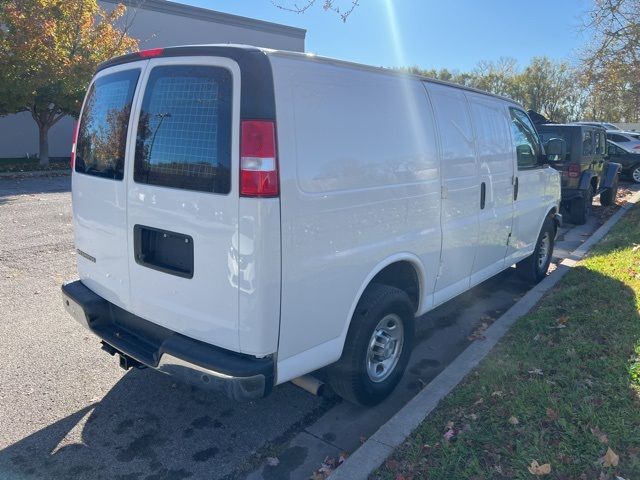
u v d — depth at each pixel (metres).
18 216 9.91
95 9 17.47
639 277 5.83
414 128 3.72
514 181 5.29
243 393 2.77
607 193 12.48
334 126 3.04
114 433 3.45
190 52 2.91
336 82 3.10
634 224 9.44
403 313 3.73
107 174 3.37
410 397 3.97
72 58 16.77
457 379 3.89
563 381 3.65
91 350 4.54
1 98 15.86
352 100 3.20
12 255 7.26
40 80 15.73
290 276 2.82
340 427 3.59
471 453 3.01
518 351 4.23
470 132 4.45
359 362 3.43
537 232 6.09
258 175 2.63
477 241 4.70
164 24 22.98
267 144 2.65
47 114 18.11
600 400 3.38
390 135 3.48
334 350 3.24
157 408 3.74
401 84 3.65
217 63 2.78
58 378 4.07
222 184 2.72
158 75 3.07
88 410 3.69
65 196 12.52
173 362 2.95
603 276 6.04
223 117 2.72
